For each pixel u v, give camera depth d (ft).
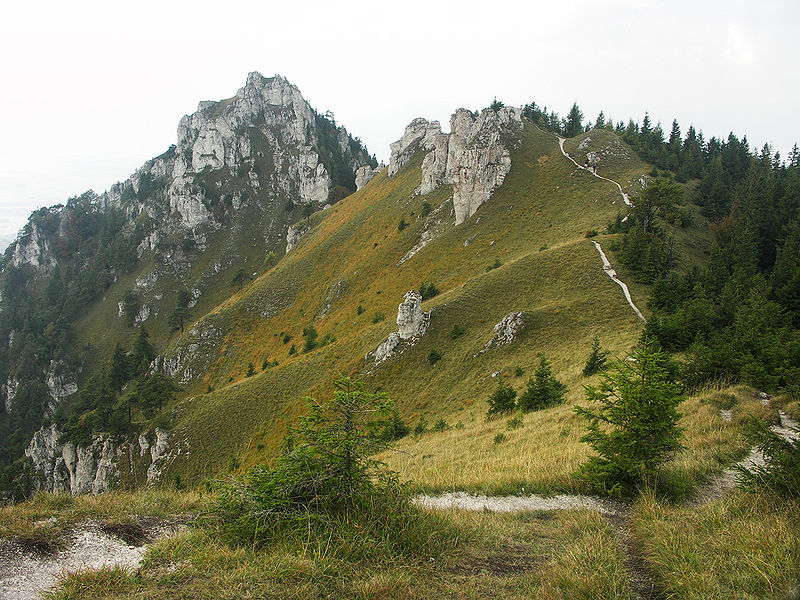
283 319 410.11
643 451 42.39
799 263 176.55
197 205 639.76
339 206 579.89
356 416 33.09
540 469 53.26
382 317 304.91
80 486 259.60
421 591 23.84
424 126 565.12
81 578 22.84
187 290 563.07
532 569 27.63
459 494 46.21
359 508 31.14
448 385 180.24
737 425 59.93
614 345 141.18
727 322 136.26
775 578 23.27
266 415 231.50
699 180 376.89
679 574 24.95
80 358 497.46
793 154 453.17
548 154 397.80
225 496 32.22
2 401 491.31
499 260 286.05
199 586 22.40
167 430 241.55
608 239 234.79
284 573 23.71
